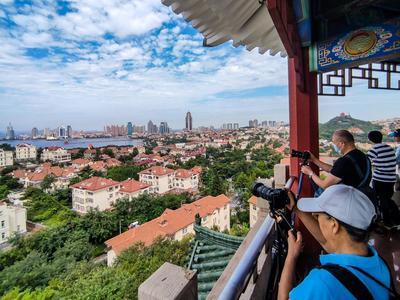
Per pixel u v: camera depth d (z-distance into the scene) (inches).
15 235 1237.1
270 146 4158.5
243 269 45.6
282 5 65.9
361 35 95.1
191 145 5152.6
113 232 1505.9
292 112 123.0
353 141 94.8
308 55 108.7
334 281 33.4
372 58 93.0
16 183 2568.9
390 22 89.2
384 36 90.6
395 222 117.7
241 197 1836.9
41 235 1252.5
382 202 119.7
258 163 2623.0
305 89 114.7
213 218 1397.6
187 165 3211.1
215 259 151.9
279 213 55.4
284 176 124.0
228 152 3927.2
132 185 2135.8
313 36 105.0
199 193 2207.2
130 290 673.0
